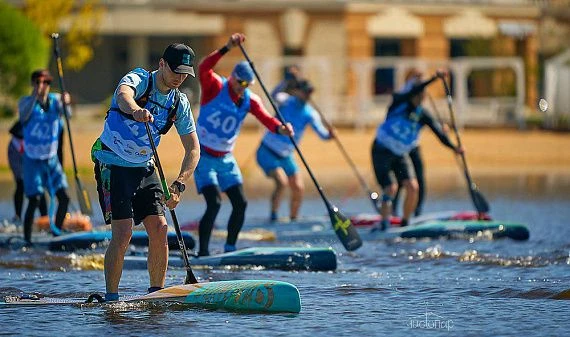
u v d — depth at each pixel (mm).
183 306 28719
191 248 42438
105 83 143500
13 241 43438
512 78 144875
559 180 83625
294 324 26906
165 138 102438
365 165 94938
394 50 151750
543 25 156500
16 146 49062
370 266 38375
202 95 38281
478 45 145875
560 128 125500
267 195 71438
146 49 142500
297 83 52500
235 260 37719
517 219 56000
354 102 125812
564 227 52000
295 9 143375
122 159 27984
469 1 152125
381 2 146875
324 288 32844
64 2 125250
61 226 44531
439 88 144375
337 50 145375
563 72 125938
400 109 47406
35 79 43125
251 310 28406
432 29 150375
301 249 37969
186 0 140125
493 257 39906
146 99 27469
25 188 43312
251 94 38875
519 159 101750
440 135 49188
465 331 26266
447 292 32062
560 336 25719
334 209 40469
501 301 30531
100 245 42844
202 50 143125
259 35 143125
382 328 26578
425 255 40844
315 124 52594
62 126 44156
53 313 28094
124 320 27094
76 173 44062
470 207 63750
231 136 38562
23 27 106938
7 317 27641
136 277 35031
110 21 137750
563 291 31641
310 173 40656
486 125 129625
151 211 28703
